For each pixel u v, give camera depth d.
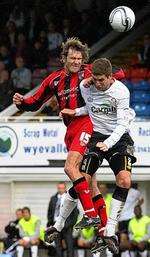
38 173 56.06
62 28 66.69
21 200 56.44
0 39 66.94
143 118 59.44
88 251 51.66
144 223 51.22
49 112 59.50
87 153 21.97
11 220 55.78
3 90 61.94
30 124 55.91
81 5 67.69
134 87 63.34
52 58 65.38
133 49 67.31
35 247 51.56
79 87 22.06
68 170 21.69
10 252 51.16
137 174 55.50
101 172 54.78
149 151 55.44
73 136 22.11
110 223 21.62
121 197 21.70
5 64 64.44
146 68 64.94
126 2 68.44
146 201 56.28
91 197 22.02
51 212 48.75
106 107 21.77
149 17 69.06
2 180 56.28
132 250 51.41
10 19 67.69
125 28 23.36
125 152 22.02
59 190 48.62
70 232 48.03
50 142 55.91
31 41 66.19
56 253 49.47
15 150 56.06
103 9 67.75
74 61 21.86
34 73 64.44
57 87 22.45
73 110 21.92
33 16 67.12
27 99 23.03
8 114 59.38
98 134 22.03
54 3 67.56
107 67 21.23
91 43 67.38
